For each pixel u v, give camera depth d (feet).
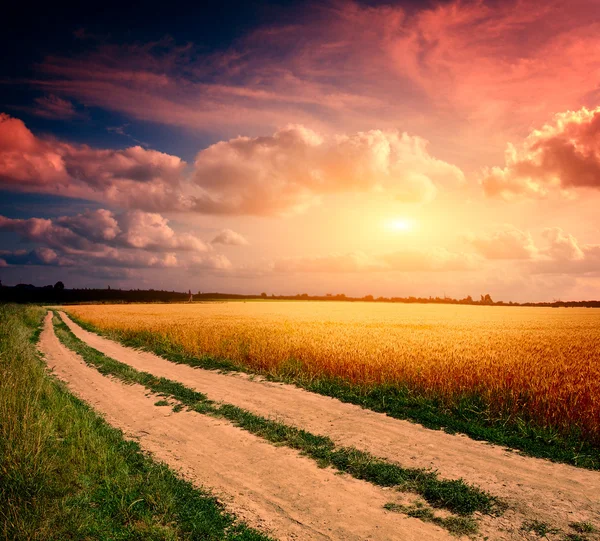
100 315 166.91
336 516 17.67
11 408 24.02
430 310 245.24
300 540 15.80
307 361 50.24
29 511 15.67
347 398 38.73
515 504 18.69
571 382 35.24
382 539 15.89
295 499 19.26
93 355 65.72
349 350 51.93
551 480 21.40
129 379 47.67
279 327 93.25
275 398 39.27
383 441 27.50
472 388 36.45
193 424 31.27
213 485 20.68
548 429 28.55
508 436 28.14
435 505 18.69
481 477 21.74
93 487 18.67
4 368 34.42
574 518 17.39
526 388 34.58
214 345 64.80
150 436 28.37
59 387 40.16
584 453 24.86
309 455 24.98
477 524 16.97
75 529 15.16
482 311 242.37
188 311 204.85
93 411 33.12
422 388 38.19
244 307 271.69
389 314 177.99
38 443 20.20
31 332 100.48
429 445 26.81
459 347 56.65
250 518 17.44
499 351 53.47
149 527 15.85
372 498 19.42
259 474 22.15
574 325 120.78
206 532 15.98
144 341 82.07
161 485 19.39
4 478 17.63
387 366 43.62
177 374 51.39
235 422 31.65
